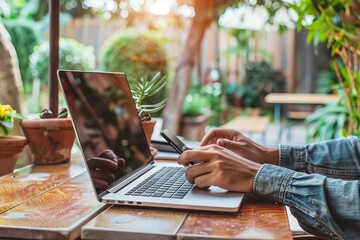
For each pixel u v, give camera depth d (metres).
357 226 0.99
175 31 6.80
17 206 1.00
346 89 2.59
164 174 1.28
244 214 0.96
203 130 4.91
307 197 1.01
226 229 0.86
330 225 0.99
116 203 0.99
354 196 0.99
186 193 1.05
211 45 8.28
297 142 6.08
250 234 0.83
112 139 1.20
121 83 1.42
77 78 1.16
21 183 1.23
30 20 6.09
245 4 4.25
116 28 6.96
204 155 1.10
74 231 0.86
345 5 2.09
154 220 0.91
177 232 0.84
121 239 0.84
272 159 1.39
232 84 8.58
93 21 7.02
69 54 5.85
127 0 4.05
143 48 5.00
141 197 1.01
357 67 2.32
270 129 7.27
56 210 0.97
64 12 7.19
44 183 1.23
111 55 5.07
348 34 2.12
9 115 1.45
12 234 0.86
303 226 1.09
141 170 1.30
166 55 5.19
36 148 1.47
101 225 0.87
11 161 1.41
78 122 1.07
